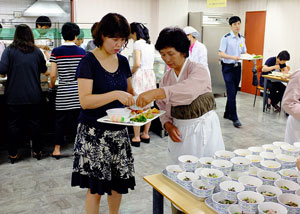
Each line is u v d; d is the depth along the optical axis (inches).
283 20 278.5
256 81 209.2
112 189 79.9
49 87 146.1
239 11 327.0
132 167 82.0
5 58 129.6
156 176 66.7
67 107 138.9
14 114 136.2
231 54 202.5
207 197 56.5
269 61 247.1
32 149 153.6
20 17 241.0
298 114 88.7
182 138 80.0
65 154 152.5
